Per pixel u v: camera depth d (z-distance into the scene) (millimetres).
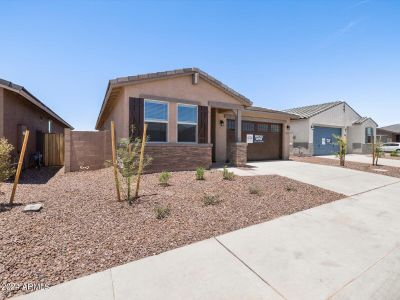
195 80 10836
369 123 28266
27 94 9867
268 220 4969
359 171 12219
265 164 14125
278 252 3641
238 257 3463
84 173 9680
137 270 3076
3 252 3234
